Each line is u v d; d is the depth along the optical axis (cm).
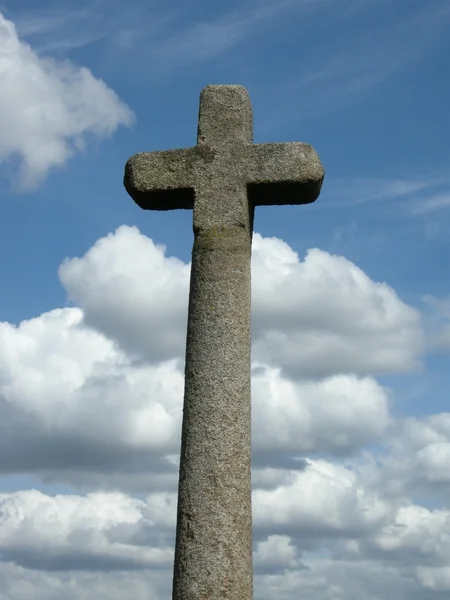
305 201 1320
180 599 1134
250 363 1227
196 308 1230
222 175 1272
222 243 1245
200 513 1153
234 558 1141
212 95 1299
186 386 1209
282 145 1273
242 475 1173
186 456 1179
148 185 1289
